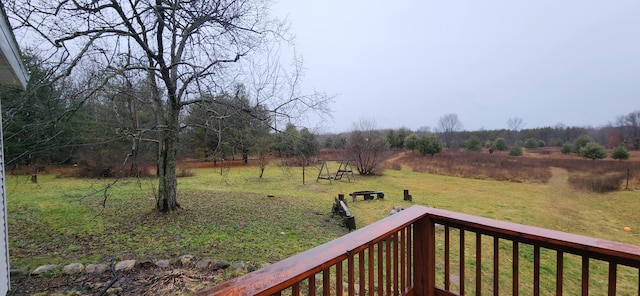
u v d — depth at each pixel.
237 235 4.96
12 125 4.19
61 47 4.23
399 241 1.68
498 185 11.79
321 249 1.07
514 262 1.37
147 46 5.28
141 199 7.76
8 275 2.87
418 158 21.12
